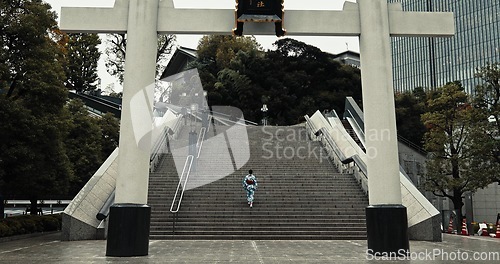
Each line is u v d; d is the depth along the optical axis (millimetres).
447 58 72312
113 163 16266
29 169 12836
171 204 15391
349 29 10031
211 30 9961
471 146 21203
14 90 13992
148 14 9789
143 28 9688
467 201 27500
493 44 66375
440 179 22891
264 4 9695
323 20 10039
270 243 12000
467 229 19266
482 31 68250
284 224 14141
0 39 13078
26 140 12992
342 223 14227
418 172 27203
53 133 13500
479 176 21031
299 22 9984
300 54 55500
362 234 13609
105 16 9836
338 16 10086
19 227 13969
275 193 16719
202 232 13523
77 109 21781
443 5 72938
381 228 9055
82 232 13273
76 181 20062
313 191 16906
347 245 11461
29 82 13195
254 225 14094
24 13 13602
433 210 13578
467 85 68625
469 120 22000
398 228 9039
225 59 54719
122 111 9430
